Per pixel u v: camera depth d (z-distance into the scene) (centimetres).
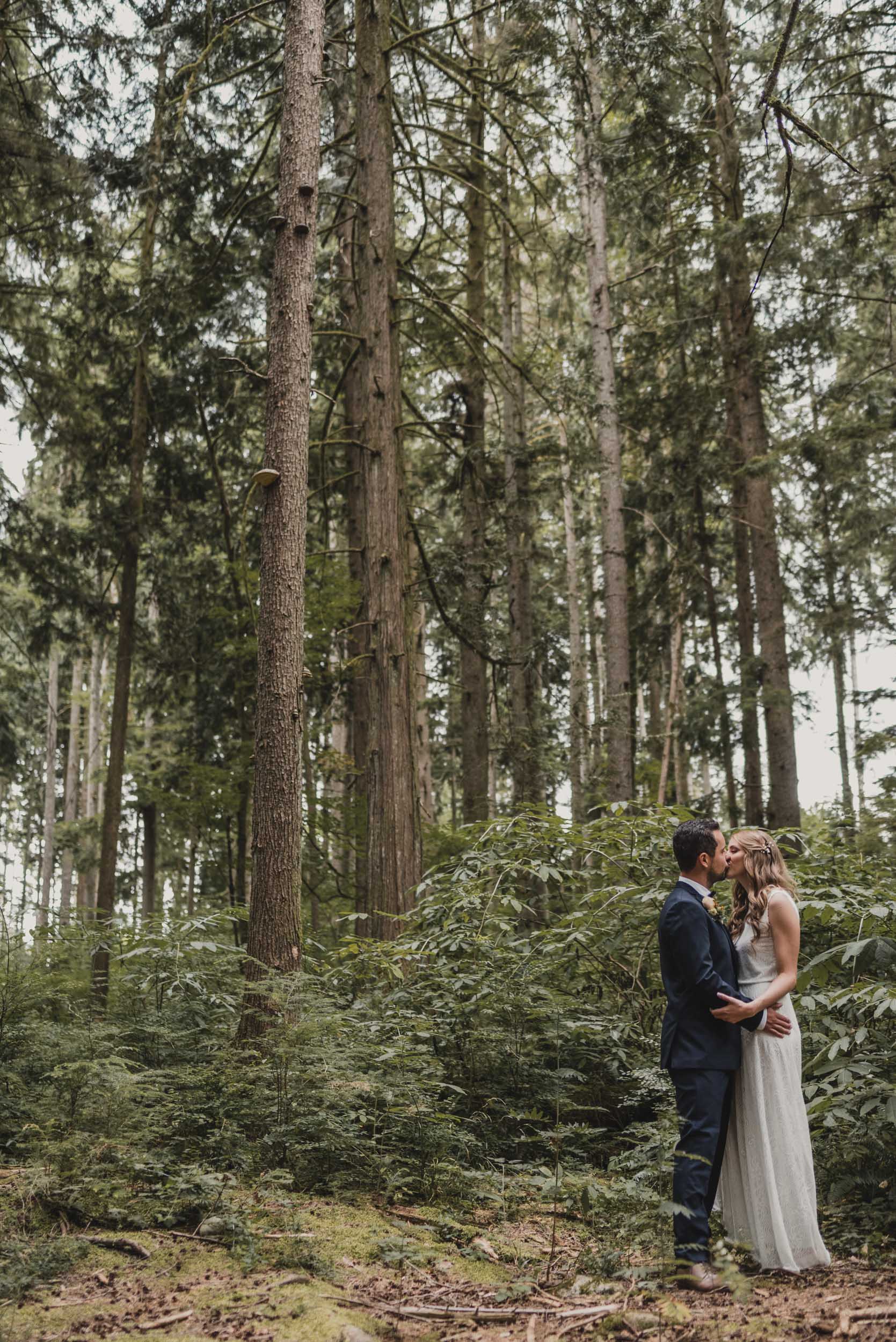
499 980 655
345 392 1530
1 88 1383
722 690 1888
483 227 1684
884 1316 312
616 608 1691
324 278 1506
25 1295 340
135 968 703
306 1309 319
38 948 686
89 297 1518
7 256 1492
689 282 1906
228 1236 396
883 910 530
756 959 420
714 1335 306
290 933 613
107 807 1409
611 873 732
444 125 1569
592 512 2839
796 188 1340
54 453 1636
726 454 1948
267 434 685
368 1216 443
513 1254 412
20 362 1505
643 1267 373
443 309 1227
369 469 1023
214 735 1775
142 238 1571
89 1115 498
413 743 986
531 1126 605
